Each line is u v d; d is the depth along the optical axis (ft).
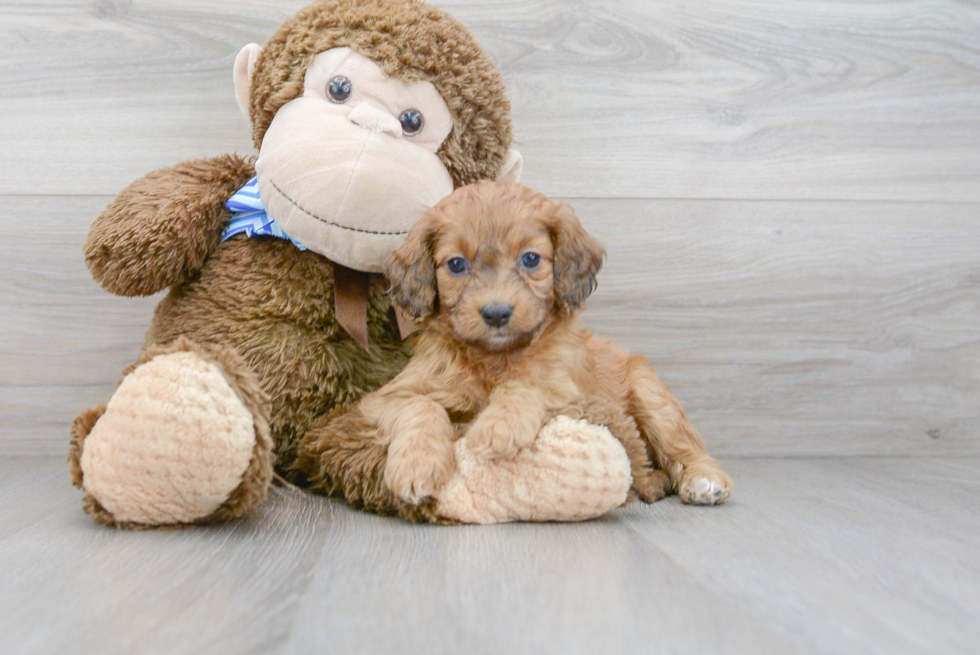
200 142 8.09
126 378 4.95
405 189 5.91
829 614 3.69
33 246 7.94
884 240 8.71
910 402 8.78
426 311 5.68
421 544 4.79
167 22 7.98
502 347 5.47
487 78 6.50
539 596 3.84
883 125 8.66
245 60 6.66
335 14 6.30
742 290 8.56
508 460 5.28
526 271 5.50
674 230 8.48
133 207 6.26
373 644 3.23
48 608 3.60
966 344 8.83
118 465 4.82
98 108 7.97
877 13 8.61
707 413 8.59
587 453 5.23
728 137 8.50
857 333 8.70
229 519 5.24
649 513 5.84
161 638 3.27
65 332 8.02
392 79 6.07
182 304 6.55
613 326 8.46
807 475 7.64
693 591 3.96
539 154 8.32
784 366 8.64
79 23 7.91
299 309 6.37
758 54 8.51
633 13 8.34
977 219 8.80
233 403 4.82
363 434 5.66
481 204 5.60
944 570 4.45
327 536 4.99
